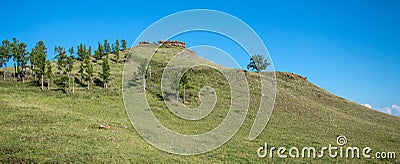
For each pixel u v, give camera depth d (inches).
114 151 1142.3
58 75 3137.3
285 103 2780.5
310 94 3506.4
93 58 4515.3
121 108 2135.8
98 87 2775.6
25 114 1654.8
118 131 1526.8
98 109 2060.8
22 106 1871.3
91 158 1018.7
